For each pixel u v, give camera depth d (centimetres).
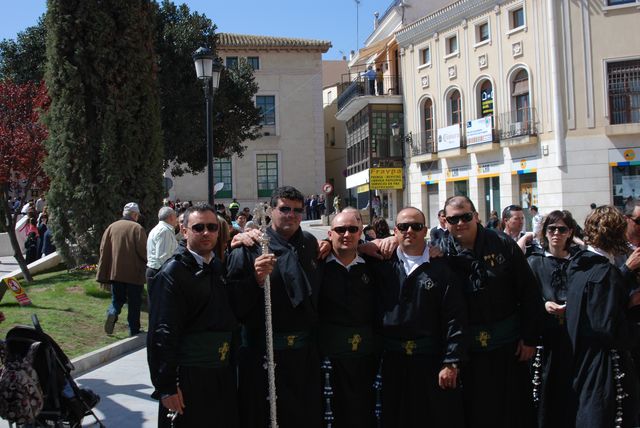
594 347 429
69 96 1307
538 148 2734
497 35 2912
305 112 4706
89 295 1172
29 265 1588
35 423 486
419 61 3434
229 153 3081
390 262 442
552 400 458
